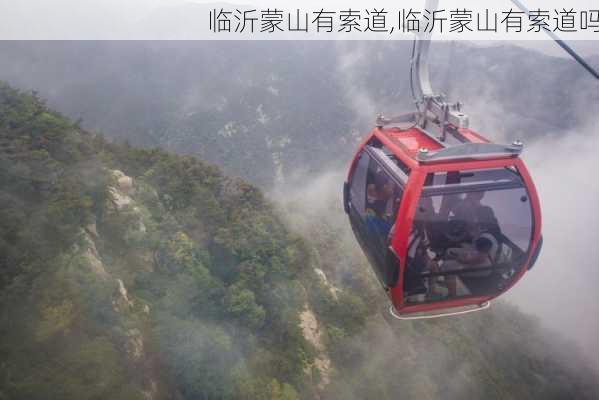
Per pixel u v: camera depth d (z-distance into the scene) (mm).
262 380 27578
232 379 24984
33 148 27344
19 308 18469
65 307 19188
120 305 23141
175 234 31250
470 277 7773
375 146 8930
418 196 6801
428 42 8469
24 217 21875
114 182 29906
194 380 23719
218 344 25531
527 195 7137
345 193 9742
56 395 16859
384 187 8094
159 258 29547
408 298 7820
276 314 33562
